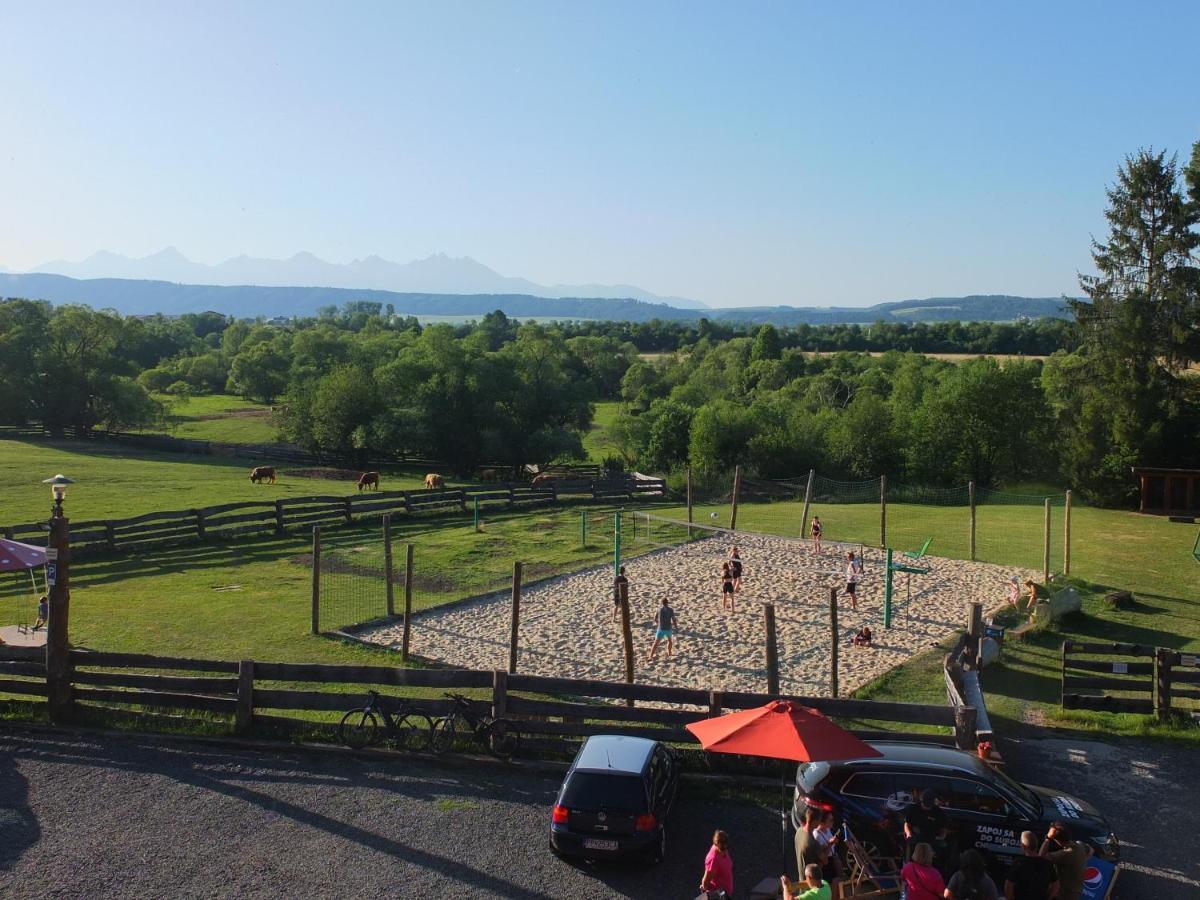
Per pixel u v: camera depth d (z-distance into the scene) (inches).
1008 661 874.8
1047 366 3029.0
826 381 3400.6
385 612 1034.7
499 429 2915.8
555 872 461.7
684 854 483.5
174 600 1060.5
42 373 3058.6
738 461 2556.6
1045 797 473.4
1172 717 690.2
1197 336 2124.8
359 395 2819.9
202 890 438.9
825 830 428.5
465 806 533.0
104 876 449.7
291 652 861.8
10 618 962.1
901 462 2514.8
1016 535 1609.3
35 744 610.2
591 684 589.9
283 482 2204.7
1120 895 448.8
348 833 498.3
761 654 893.2
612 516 1802.4
